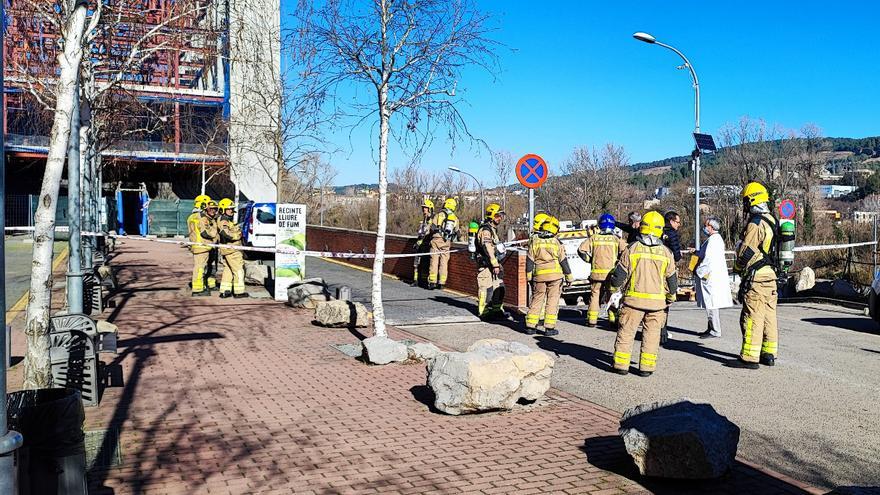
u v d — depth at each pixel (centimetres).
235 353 1060
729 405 793
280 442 657
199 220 1716
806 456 631
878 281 1292
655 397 831
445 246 1911
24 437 437
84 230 1772
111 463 598
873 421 732
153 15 1686
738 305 1655
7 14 1539
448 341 1185
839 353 1077
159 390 841
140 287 1898
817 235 3412
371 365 982
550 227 1226
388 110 1091
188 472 580
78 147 1129
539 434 684
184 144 3688
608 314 1392
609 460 614
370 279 2212
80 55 681
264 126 2442
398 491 544
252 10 1653
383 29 1059
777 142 5122
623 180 6650
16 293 1781
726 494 543
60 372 740
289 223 1659
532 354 777
